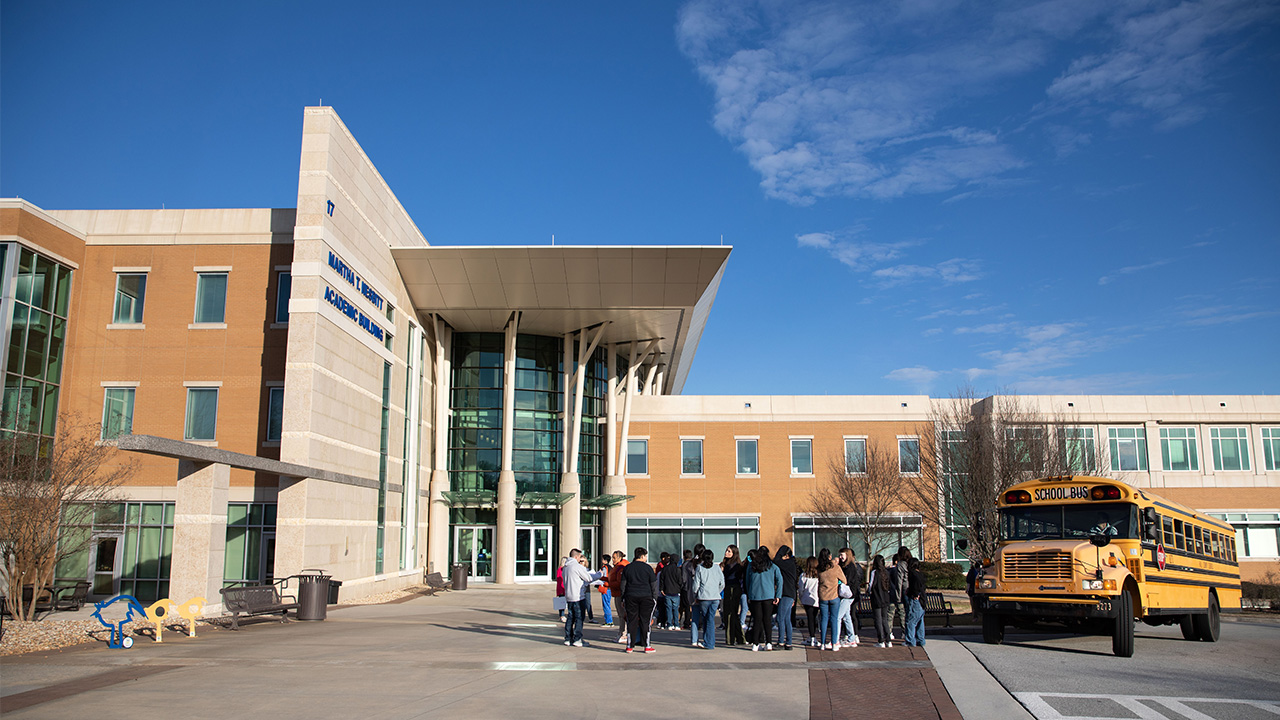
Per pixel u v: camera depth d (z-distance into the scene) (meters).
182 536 19.66
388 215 34.47
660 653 14.57
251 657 13.98
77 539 27.17
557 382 43.06
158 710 9.74
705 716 9.58
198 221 30.75
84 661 13.51
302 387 25.80
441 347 40.38
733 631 15.93
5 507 20.00
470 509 41.84
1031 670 12.97
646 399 44.75
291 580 24.56
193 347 29.94
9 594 19.58
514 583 39.91
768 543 43.34
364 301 30.98
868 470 41.47
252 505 29.06
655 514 43.66
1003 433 33.00
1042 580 15.44
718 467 44.09
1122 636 14.76
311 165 27.25
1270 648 17.22
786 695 10.78
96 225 30.81
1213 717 9.78
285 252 30.34
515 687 11.26
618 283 36.53
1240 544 42.84
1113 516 16.25
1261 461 43.59
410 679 11.86
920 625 15.58
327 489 26.80
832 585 14.92
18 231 27.53
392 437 34.44
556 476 42.19
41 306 28.84
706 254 35.25
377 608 26.03
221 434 29.34
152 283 30.39
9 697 10.50
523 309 38.38
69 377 29.77
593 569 43.19
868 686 11.48
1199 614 18.53
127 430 29.55
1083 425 43.81
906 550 15.90
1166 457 43.69
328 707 9.93
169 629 17.88
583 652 14.72
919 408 44.31
